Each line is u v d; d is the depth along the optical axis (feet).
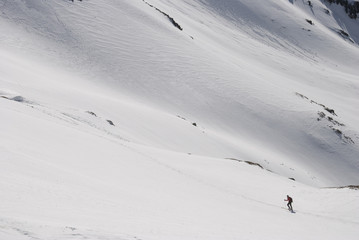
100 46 267.59
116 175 77.97
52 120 109.19
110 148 99.76
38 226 31.96
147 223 46.34
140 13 334.65
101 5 312.29
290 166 221.46
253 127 254.27
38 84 164.96
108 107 169.78
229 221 66.18
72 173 64.28
